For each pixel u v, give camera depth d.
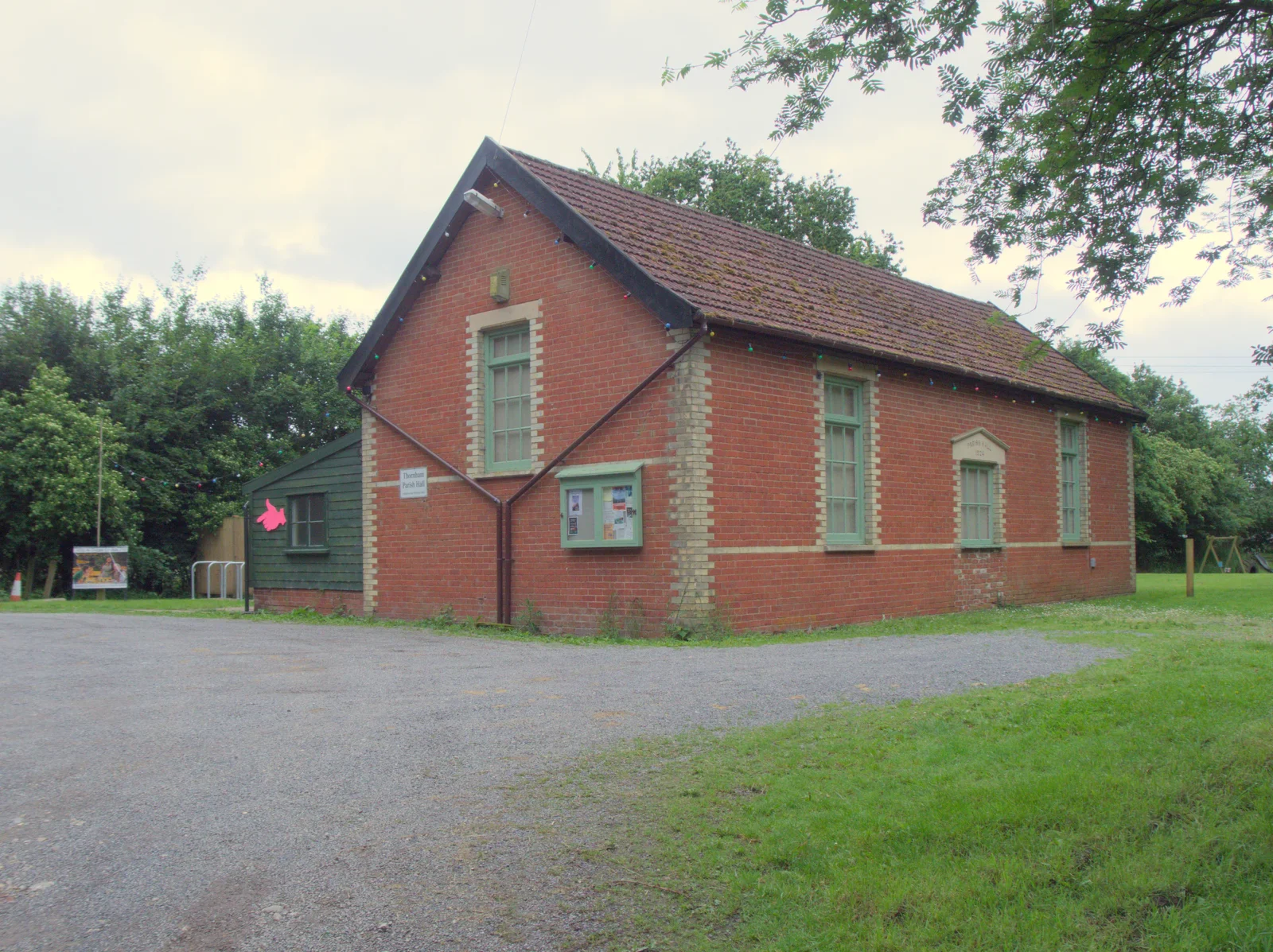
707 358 12.20
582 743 6.25
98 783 5.52
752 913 3.81
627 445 12.62
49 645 11.77
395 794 5.27
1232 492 47.91
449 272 15.08
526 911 3.88
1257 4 6.29
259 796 5.25
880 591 14.65
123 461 28.91
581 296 13.27
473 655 10.66
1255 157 7.09
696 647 10.98
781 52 6.75
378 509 16.09
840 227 36.50
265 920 3.79
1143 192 7.16
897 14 6.53
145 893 4.03
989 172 7.44
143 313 33.06
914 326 16.91
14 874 4.22
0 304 29.59
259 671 9.45
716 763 5.70
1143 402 49.41
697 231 15.36
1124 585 21.58
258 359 34.06
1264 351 7.33
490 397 14.57
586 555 13.02
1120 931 3.56
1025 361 7.60
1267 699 6.76
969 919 3.65
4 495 25.20
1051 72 6.96
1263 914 3.60
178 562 30.47
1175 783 4.96
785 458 13.19
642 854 4.39
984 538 17.28
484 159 14.27
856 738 6.15
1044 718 6.51
